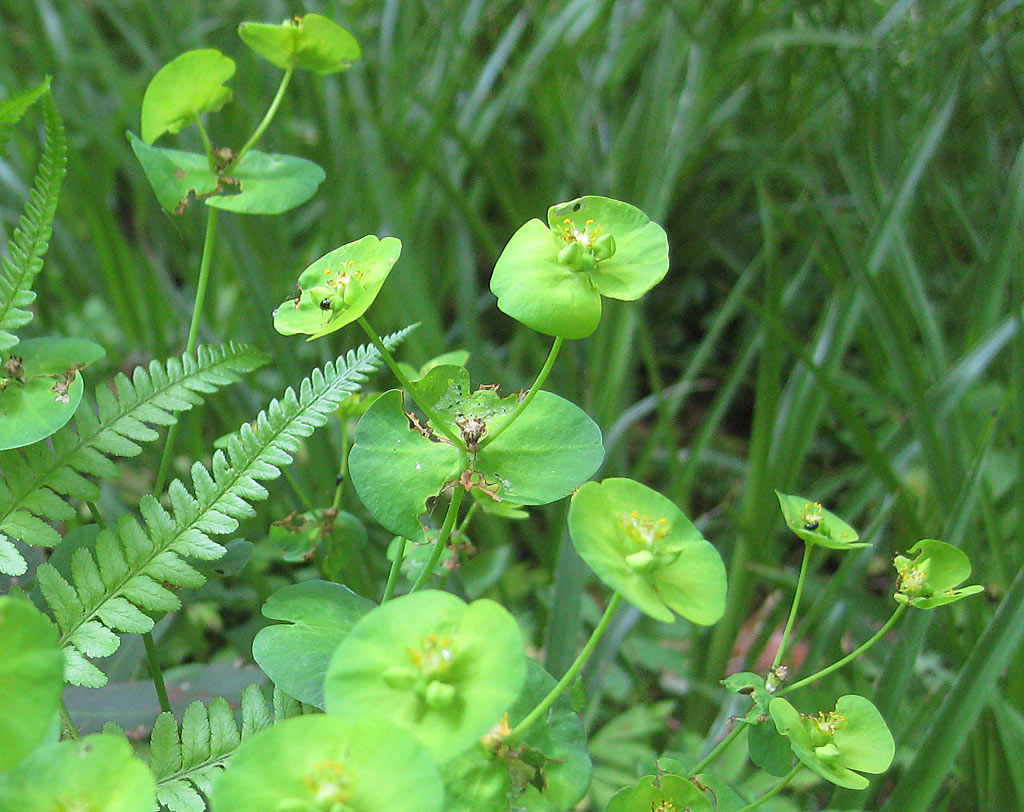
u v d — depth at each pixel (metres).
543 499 0.20
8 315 0.22
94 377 0.47
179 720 0.24
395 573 0.22
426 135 0.56
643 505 0.19
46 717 0.16
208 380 0.23
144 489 0.37
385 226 0.46
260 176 0.24
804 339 0.57
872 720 0.21
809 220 0.54
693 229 0.61
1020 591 0.25
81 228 0.56
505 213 0.56
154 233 0.52
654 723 0.32
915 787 0.25
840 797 0.27
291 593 0.21
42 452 0.22
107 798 0.16
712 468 0.53
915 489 0.44
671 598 0.18
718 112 0.57
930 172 0.47
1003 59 0.43
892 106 0.50
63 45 0.57
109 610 0.21
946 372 0.37
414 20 0.62
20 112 0.21
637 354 0.47
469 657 0.17
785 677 0.22
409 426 0.21
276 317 0.20
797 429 0.37
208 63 0.23
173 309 0.46
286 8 0.57
